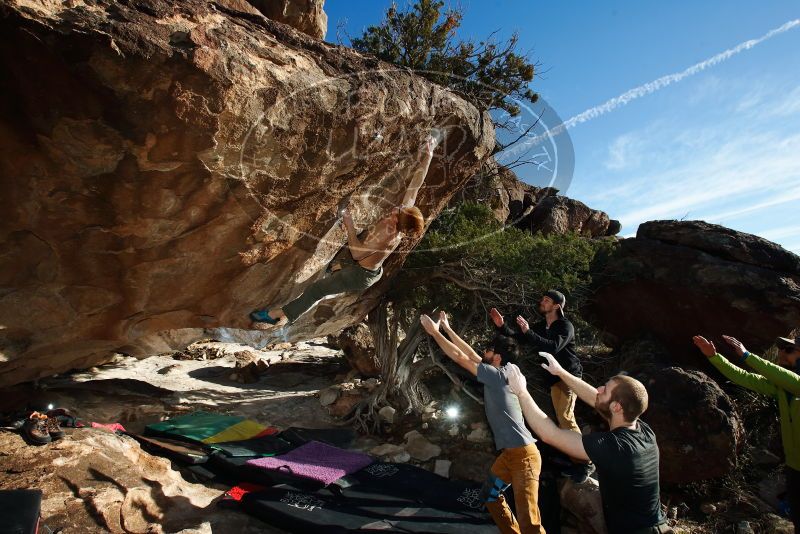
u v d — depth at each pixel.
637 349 7.96
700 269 7.76
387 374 8.21
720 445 6.01
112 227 3.89
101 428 5.92
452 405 8.21
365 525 4.73
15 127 3.18
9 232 3.74
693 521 5.74
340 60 4.14
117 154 3.39
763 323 7.21
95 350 5.97
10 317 4.25
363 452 6.97
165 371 10.59
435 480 5.89
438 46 9.98
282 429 7.78
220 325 5.50
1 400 6.71
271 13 5.61
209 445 6.25
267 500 5.01
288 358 12.38
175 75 3.11
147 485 4.85
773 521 5.53
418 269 7.75
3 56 2.88
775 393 4.54
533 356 7.50
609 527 3.16
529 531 3.90
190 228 4.12
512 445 4.05
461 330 8.12
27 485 4.27
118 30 2.91
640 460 3.03
